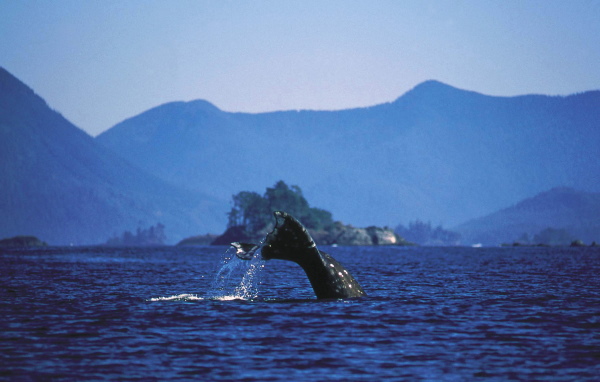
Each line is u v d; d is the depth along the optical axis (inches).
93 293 5172.2
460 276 7573.8
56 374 2395.4
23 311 3924.7
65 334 3139.8
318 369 2488.9
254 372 2442.2
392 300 4473.4
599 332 3243.1
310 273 4099.4
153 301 4407.0
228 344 2913.4
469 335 3144.7
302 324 3395.7
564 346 2903.5
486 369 2500.0
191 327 3316.9
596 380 2347.4
